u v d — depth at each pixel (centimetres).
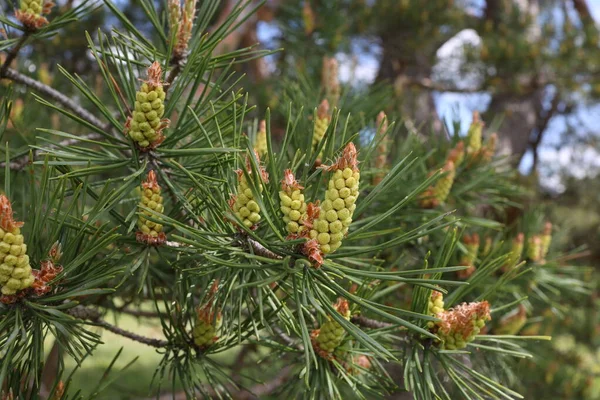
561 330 99
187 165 34
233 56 36
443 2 113
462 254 47
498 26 120
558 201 151
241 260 30
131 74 32
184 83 33
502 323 46
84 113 41
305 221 27
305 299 28
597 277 109
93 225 32
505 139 112
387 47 115
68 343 31
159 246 32
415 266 47
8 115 33
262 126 40
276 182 28
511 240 55
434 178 29
